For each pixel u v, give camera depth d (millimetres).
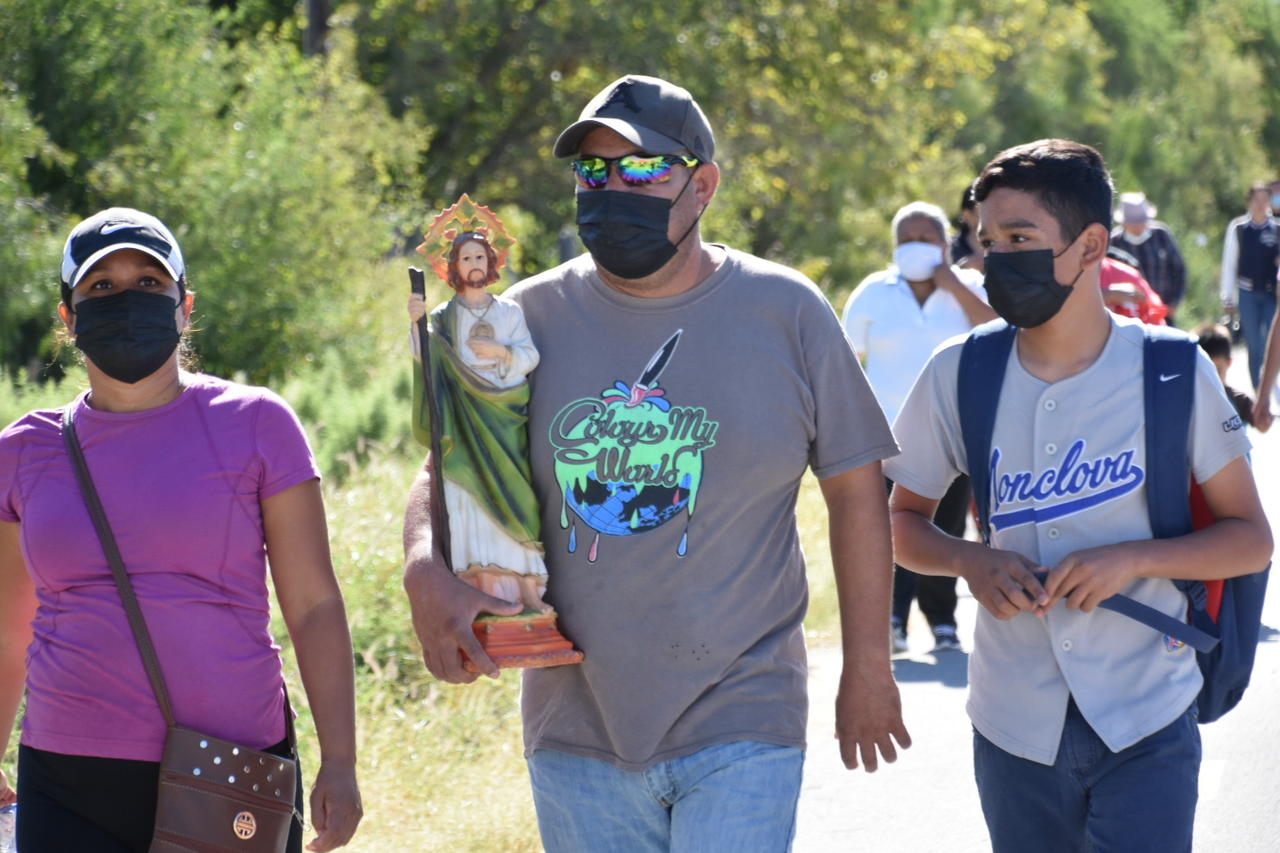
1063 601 5707
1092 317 5785
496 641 5410
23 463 5410
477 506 5523
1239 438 5730
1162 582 5742
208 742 5203
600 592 5516
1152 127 63625
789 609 5660
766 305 5562
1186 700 5688
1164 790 5617
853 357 5676
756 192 40938
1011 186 5676
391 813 8906
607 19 36312
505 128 38750
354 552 11766
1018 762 5844
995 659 5906
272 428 5430
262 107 25953
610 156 5457
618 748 5531
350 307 24766
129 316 5227
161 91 25062
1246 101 68000
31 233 21391
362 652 10805
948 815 9258
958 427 6109
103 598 5242
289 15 38438
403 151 30141
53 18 24250
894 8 39406
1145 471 5707
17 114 21969
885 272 12734
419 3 36406
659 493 5484
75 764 5246
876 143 41188
